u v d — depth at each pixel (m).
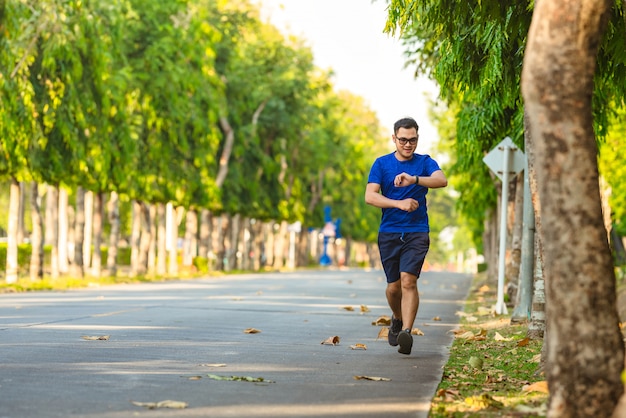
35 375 11.03
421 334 18.23
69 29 39.25
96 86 42.41
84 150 42.56
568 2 7.09
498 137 25.33
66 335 16.20
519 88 14.84
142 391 9.95
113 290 37.59
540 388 10.32
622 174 45.84
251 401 9.45
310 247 161.00
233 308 25.02
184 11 55.50
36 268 43.09
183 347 14.55
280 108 78.00
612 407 7.11
